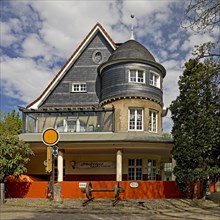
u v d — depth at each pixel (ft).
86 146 79.41
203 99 65.72
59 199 60.03
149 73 92.27
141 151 88.22
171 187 71.41
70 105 101.60
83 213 48.73
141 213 48.93
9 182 71.56
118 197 61.62
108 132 87.35
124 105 88.94
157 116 92.84
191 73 66.33
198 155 65.00
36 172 97.45
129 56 91.50
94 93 101.81
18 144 65.77
